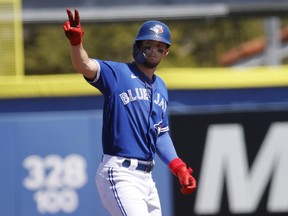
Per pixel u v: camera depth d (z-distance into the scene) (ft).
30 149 90.99
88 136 91.81
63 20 114.42
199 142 92.38
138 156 54.34
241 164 92.32
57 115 91.86
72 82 92.38
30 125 91.30
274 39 121.49
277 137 92.99
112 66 54.75
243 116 92.94
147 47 54.90
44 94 92.12
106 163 54.60
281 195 92.17
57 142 91.35
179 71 93.56
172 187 91.15
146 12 115.96
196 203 91.66
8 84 91.91
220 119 92.89
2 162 90.68
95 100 92.43
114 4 115.96
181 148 92.17
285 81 93.81
